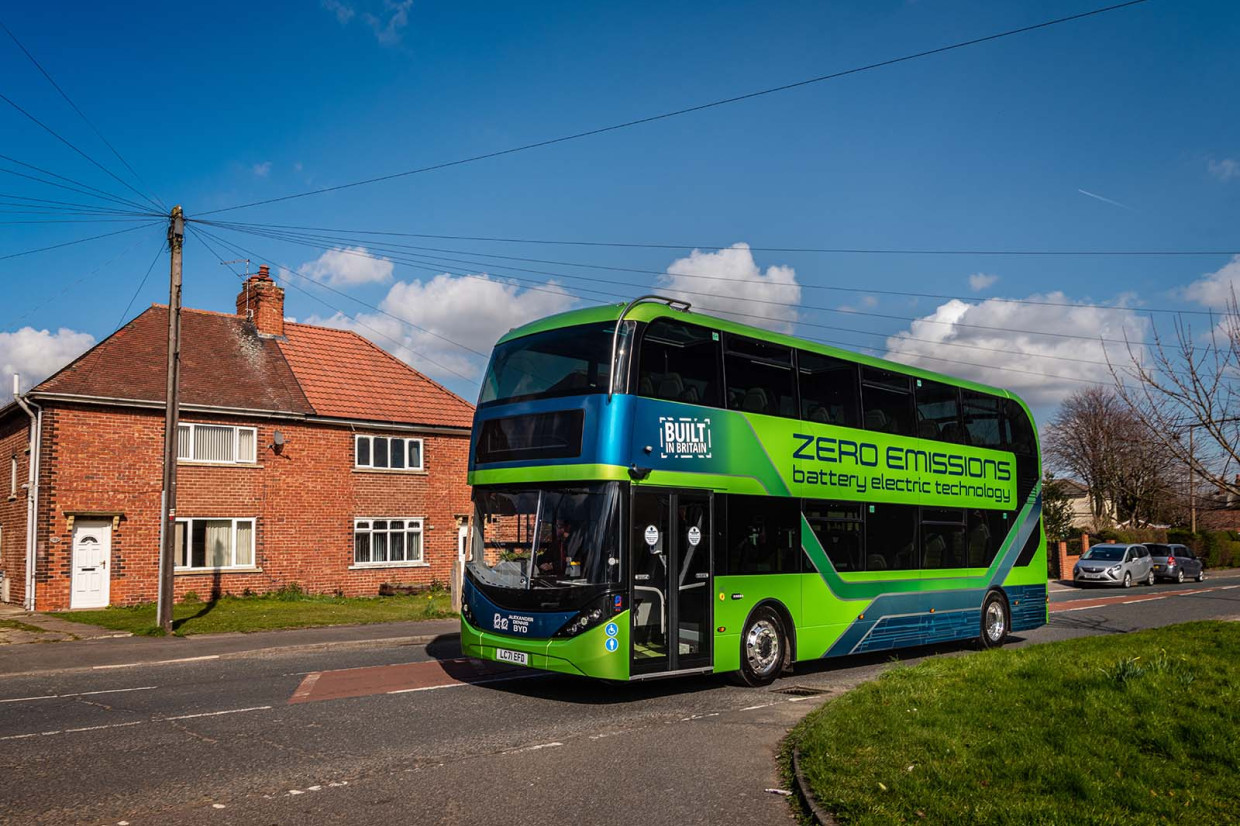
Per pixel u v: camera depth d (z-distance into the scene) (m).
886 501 14.66
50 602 22.98
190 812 6.41
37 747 8.33
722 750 8.37
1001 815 5.70
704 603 11.57
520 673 13.25
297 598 26.11
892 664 14.02
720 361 12.26
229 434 26.59
